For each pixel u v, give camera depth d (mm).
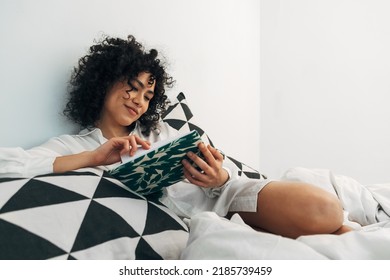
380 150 1764
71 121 974
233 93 1612
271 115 1814
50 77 912
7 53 818
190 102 1373
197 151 732
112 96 944
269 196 764
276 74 1827
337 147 1791
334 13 1819
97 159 735
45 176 635
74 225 555
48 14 905
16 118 836
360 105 1780
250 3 1769
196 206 906
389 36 1767
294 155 1808
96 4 1029
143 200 703
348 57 1800
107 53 957
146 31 1195
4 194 559
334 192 928
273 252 513
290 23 1842
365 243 538
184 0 1354
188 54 1367
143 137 1037
